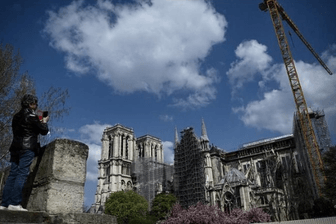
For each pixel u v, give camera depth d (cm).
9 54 2883
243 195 9112
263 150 12862
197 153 12300
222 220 7469
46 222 1009
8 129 2881
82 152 1435
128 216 10788
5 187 1042
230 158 13600
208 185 10781
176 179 12825
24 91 2970
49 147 1381
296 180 10575
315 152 9331
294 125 10988
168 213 11750
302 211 8738
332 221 4575
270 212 8969
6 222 905
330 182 6266
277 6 12619
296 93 10850
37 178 1375
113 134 16200
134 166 15825
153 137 17400
